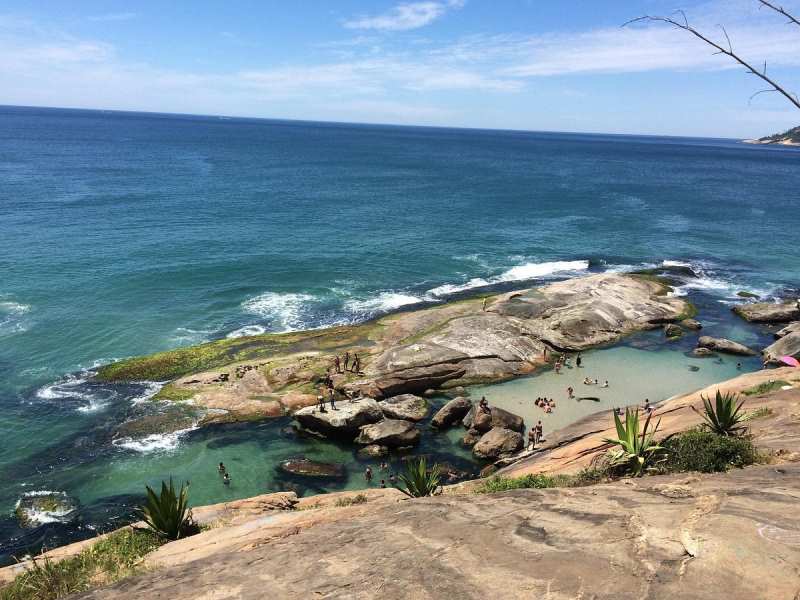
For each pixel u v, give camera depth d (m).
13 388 31.33
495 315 40.69
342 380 32.91
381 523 7.34
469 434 28.77
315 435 28.62
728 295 49.66
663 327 42.75
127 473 25.16
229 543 10.50
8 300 42.34
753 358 37.91
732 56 5.27
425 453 27.64
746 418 14.55
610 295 45.06
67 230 61.19
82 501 23.33
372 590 5.43
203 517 14.72
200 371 33.66
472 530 6.41
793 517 5.40
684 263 59.22
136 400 30.64
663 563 4.94
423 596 5.17
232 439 28.03
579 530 5.95
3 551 20.53
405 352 35.09
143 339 38.22
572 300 43.97
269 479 25.31
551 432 27.27
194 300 45.06
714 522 5.45
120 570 10.13
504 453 26.89
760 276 55.03
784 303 46.31
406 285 50.94
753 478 7.64
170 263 52.59
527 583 5.07
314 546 6.90
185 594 6.02
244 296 46.47
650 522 5.78
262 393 31.64
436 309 42.62
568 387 33.94
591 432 21.98
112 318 40.75
